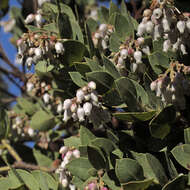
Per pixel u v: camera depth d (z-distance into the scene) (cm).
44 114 74
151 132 56
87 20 69
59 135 76
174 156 54
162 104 57
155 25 55
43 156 75
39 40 59
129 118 57
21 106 79
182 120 58
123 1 64
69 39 61
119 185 57
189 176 54
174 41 55
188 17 55
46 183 61
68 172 60
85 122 62
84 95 57
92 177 58
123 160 55
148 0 61
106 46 63
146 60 59
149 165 55
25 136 79
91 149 57
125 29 61
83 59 62
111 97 59
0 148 77
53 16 63
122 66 58
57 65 62
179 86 55
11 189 61
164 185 55
